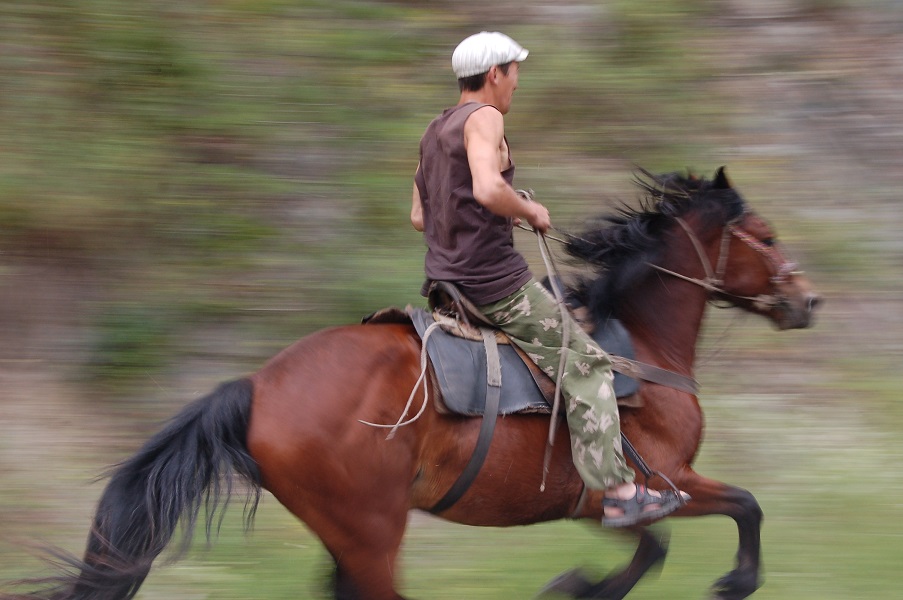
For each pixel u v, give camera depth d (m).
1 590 7.40
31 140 12.76
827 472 10.34
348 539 6.00
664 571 8.53
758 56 16.03
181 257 12.26
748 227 7.30
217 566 8.43
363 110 14.27
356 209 13.02
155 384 11.09
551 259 6.46
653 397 6.82
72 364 11.12
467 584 8.27
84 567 5.60
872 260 13.53
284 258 12.41
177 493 5.60
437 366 6.18
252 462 5.78
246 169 13.21
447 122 6.27
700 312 7.30
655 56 15.75
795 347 12.47
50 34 13.84
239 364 11.38
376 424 5.92
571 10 16.14
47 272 11.85
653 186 7.47
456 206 6.26
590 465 6.33
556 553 8.85
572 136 14.63
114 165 12.73
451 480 6.25
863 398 11.67
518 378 6.38
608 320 6.99
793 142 15.00
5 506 9.19
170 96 13.68
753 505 7.06
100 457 10.11
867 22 16.73
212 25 14.63
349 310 11.95
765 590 8.11
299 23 15.13
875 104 15.55
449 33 15.59
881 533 9.15
